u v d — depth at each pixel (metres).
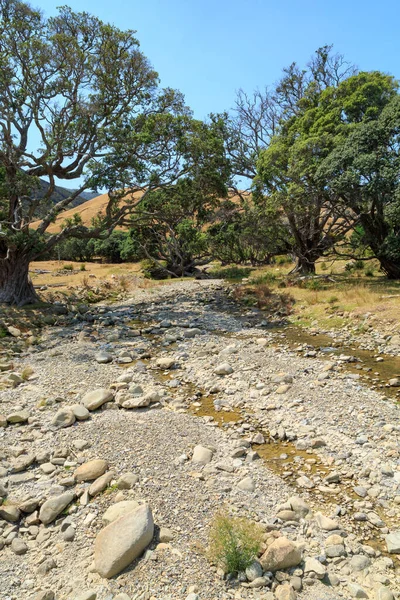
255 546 4.70
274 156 22.98
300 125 24.06
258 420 8.43
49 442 7.48
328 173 18.59
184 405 9.17
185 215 26.08
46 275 32.12
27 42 17.91
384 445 7.11
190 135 21.72
